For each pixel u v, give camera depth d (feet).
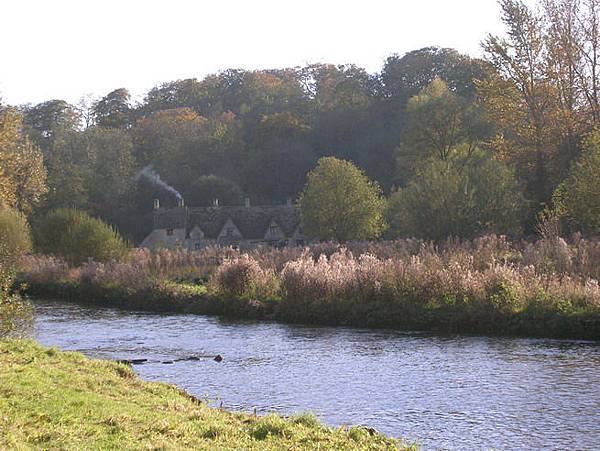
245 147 367.04
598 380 63.00
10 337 69.10
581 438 46.91
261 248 173.47
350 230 210.18
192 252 173.58
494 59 195.62
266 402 57.62
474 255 115.24
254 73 449.89
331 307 103.30
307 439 37.86
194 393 61.11
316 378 66.39
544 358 72.84
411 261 106.22
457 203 152.97
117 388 50.16
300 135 361.30
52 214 185.16
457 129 241.14
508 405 55.31
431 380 64.39
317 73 446.60
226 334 95.04
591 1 181.78
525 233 175.32
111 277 147.23
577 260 106.63
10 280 73.26
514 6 191.21
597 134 145.59
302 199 220.43
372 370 69.41
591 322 83.71
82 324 108.58
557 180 179.73
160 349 84.74
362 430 42.55
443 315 93.45
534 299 90.68
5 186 171.73
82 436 35.06
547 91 186.39
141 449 32.83
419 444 46.03
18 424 35.78
